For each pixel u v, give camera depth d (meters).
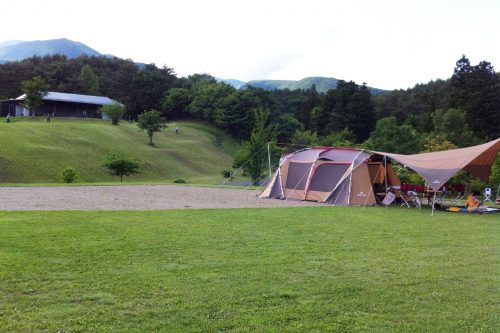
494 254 8.32
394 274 6.80
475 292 6.01
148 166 52.28
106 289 5.68
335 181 18.64
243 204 16.70
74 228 9.82
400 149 41.47
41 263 6.76
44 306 5.06
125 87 102.12
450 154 17.22
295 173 19.84
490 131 54.69
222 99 89.25
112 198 17.69
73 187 23.83
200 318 4.85
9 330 4.39
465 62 60.53
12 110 79.62
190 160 61.03
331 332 4.60
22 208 13.30
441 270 7.08
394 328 4.75
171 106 96.81
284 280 6.31
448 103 59.50
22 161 41.53
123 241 8.57
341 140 60.84
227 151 74.81
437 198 19.00
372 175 19.41
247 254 7.78
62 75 102.81
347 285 6.15
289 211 14.34
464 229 11.55
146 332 4.46
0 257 7.00
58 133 53.88
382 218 13.45
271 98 89.19
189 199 18.34
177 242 8.63
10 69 99.12
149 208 14.38
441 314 5.18
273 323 4.77
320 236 9.79
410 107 76.50
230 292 5.70
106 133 60.47
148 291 5.65
